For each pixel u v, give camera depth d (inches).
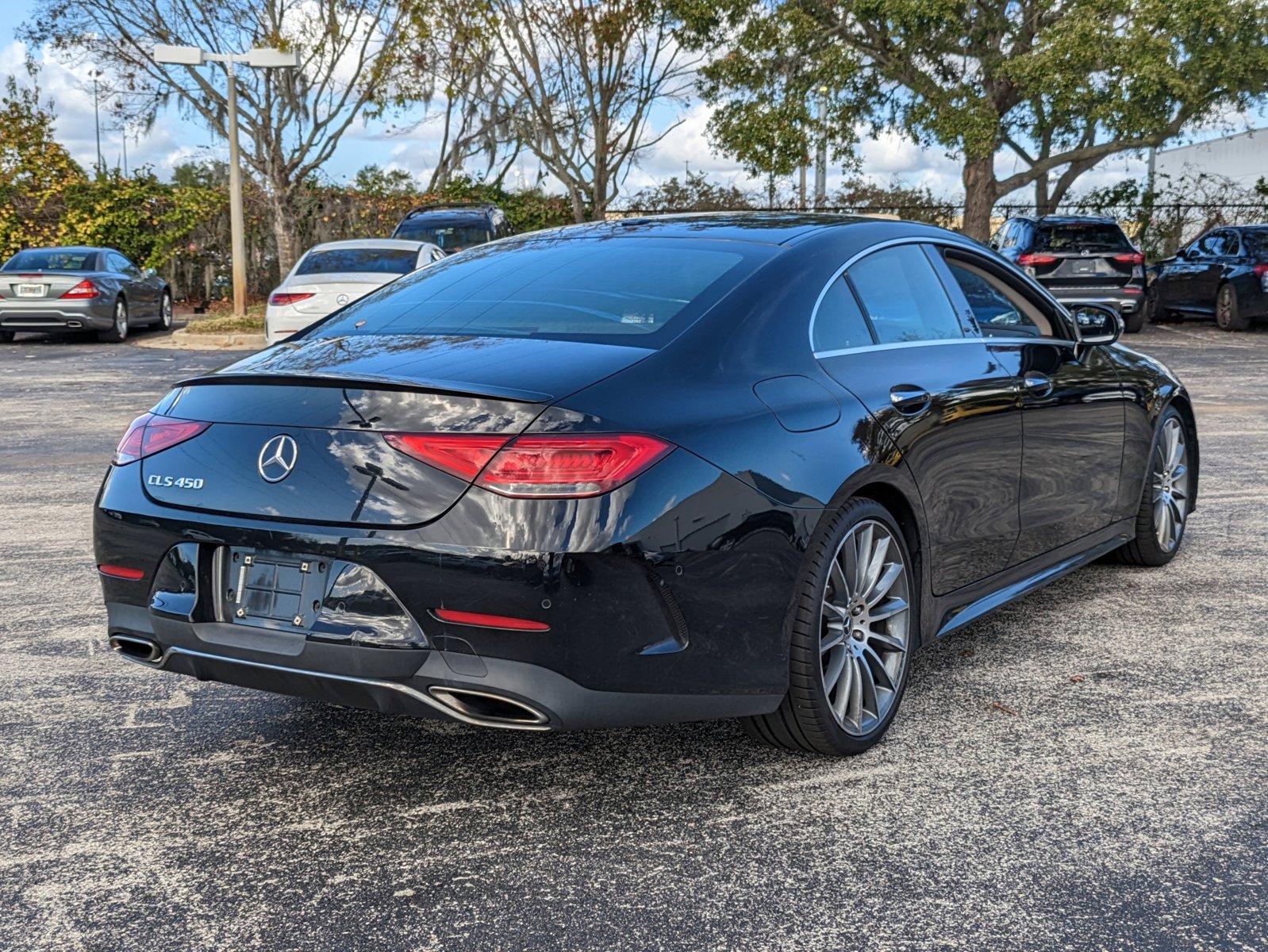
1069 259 688.4
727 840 112.6
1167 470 210.8
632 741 137.9
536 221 1128.2
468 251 159.3
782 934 96.1
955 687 154.3
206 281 1077.8
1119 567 214.5
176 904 101.7
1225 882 103.6
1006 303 171.2
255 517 112.0
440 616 106.0
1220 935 95.2
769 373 125.0
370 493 108.0
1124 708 146.1
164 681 158.1
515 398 107.7
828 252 140.8
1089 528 185.2
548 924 98.0
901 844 111.3
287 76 968.9
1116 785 123.8
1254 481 285.3
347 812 119.7
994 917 98.3
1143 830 113.6
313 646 109.8
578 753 134.4
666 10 816.3
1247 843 110.7
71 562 217.9
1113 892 102.1
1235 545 227.5
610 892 103.1
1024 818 116.4
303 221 1085.1
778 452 119.7
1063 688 153.4
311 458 111.2
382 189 1144.2
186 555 116.4
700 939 95.3
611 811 119.3
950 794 122.1
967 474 149.3
